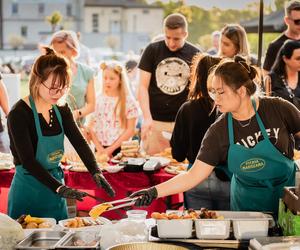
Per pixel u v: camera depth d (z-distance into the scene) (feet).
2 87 19.06
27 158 10.41
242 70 9.42
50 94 10.30
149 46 18.49
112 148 17.20
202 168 9.69
